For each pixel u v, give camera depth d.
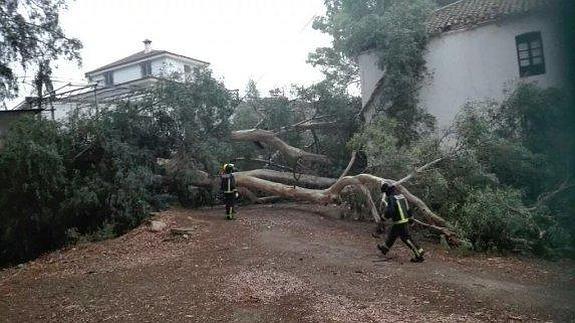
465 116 13.27
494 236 10.53
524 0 16.53
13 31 16.84
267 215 15.05
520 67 15.90
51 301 7.69
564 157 12.96
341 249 10.17
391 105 17.39
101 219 13.82
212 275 8.47
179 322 6.25
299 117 19.66
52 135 13.67
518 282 7.89
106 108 15.36
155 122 15.93
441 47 17.19
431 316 6.08
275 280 7.89
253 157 19.94
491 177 11.53
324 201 14.85
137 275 8.92
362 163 18.14
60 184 13.29
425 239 11.73
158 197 15.47
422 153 12.98
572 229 11.26
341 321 5.98
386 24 16.94
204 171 16.67
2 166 12.73
